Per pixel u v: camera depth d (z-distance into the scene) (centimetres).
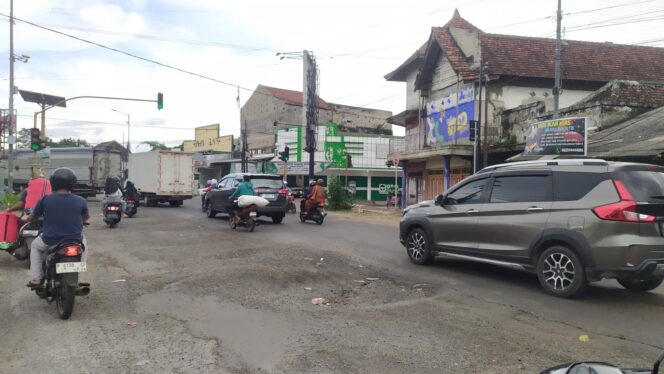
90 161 3362
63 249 573
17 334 525
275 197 1709
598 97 1814
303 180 4622
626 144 1393
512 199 777
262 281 754
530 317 598
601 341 514
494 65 2231
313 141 2952
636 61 2491
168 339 509
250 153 5275
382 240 1311
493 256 790
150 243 1164
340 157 4469
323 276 812
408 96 3116
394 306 643
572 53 2472
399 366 441
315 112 3073
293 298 675
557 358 465
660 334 538
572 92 2331
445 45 2397
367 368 436
